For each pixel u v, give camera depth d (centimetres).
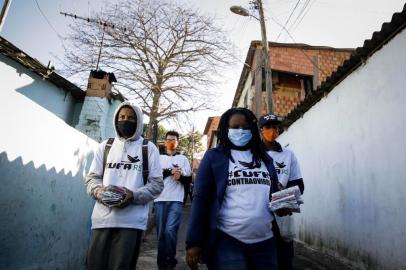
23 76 926
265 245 214
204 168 226
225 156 229
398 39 439
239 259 200
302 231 794
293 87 1555
